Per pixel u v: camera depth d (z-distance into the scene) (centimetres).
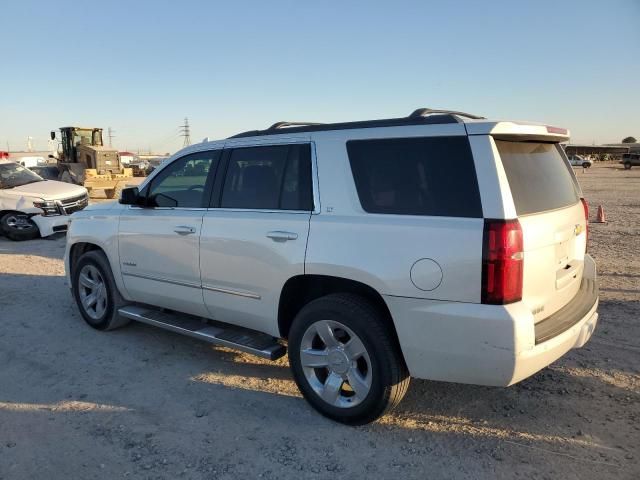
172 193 477
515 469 313
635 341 505
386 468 315
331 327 360
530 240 307
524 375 305
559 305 352
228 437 350
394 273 324
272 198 399
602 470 310
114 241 518
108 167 2325
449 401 397
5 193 1188
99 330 558
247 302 410
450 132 321
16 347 514
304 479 306
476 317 299
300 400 401
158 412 383
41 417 376
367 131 357
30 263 929
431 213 321
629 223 1387
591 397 400
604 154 10312
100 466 318
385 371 337
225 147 441
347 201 356
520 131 323
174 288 466
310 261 361
